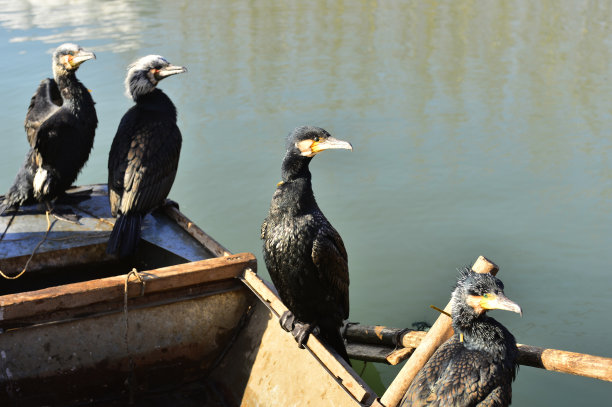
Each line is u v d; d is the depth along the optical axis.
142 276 4.38
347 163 9.70
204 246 5.33
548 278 7.01
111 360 4.43
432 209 8.35
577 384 5.70
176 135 5.89
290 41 16.05
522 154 9.89
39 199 5.83
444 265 7.23
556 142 10.28
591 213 8.23
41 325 4.18
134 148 5.59
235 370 4.61
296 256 3.97
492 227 7.98
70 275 5.43
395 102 11.91
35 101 6.14
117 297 4.33
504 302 3.40
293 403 4.04
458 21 18.22
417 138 10.42
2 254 5.20
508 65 14.22
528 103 11.91
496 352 3.50
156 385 4.64
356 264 7.25
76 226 5.69
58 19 17.81
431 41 16.17
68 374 4.34
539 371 5.90
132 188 5.47
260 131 10.57
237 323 4.77
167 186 5.73
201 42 15.73
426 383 3.49
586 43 15.91
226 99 11.96
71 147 5.82
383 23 18.00
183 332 4.61
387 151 9.99
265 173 9.31
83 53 5.81
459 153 9.93
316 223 3.99
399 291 6.82
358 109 11.54
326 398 3.85
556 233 7.82
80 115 5.90
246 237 7.77
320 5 20.27
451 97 12.22
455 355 3.55
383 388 5.74
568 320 6.37
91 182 8.97
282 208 3.99
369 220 8.13
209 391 4.67
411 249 7.54
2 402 4.21
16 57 13.80
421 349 4.00
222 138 10.36
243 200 8.62
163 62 5.88
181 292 4.55
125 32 16.45
